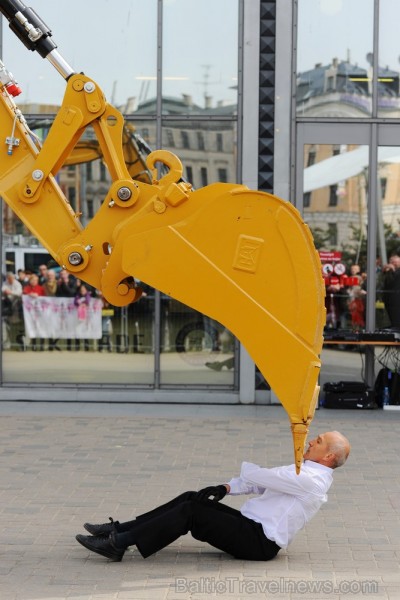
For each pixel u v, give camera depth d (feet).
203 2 49.93
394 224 50.37
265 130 49.80
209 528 24.62
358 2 49.88
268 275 21.75
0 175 22.82
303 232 21.68
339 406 49.67
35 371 50.98
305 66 50.11
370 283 50.24
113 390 50.75
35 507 30.86
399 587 23.35
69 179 48.93
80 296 50.67
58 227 22.77
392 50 49.98
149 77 50.26
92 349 50.80
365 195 50.37
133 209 22.56
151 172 22.76
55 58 22.67
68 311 50.75
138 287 22.67
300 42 50.01
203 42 50.06
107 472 35.70
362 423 46.26
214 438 42.16
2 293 50.80
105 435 42.73
